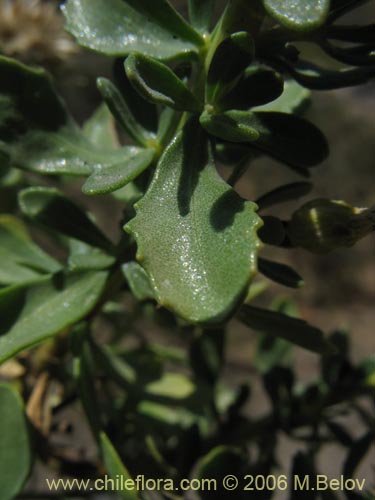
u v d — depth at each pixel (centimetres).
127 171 9
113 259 10
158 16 9
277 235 9
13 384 12
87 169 10
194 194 8
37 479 15
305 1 7
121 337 15
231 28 9
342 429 13
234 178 9
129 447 13
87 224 11
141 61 8
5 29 17
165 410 14
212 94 8
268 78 9
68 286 10
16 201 14
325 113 64
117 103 10
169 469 12
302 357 33
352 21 42
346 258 58
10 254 12
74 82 19
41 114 10
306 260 57
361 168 62
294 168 10
